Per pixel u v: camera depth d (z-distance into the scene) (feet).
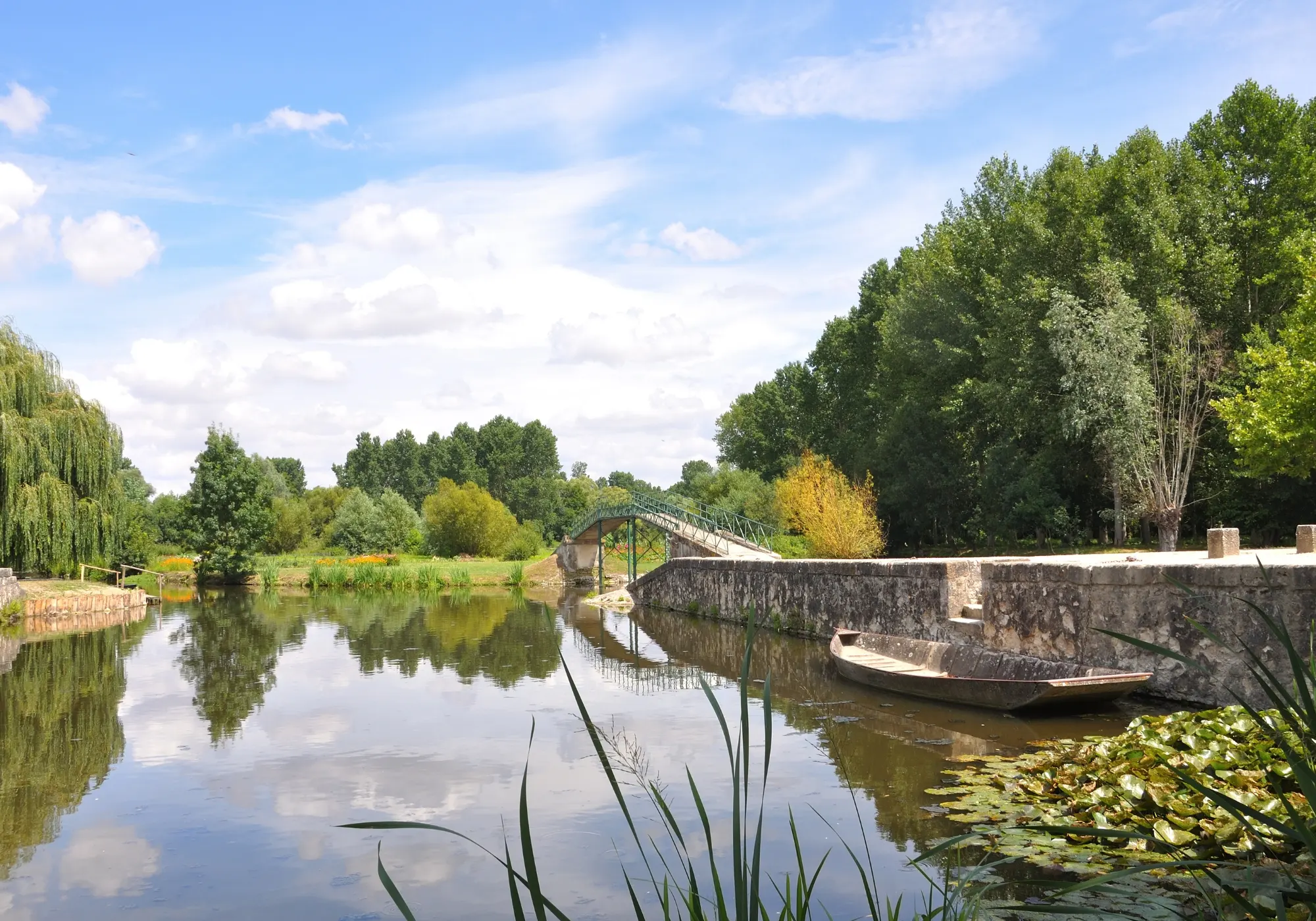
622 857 22.35
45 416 103.76
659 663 57.72
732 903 18.89
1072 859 18.98
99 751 36.24
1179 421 92.79
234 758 34.37
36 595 100.48
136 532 172.65
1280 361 78.69
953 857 19.94
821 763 29.94
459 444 382.83
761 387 221.05
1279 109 100.58
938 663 46.03
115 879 22.30
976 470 119.55
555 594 135.13
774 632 72.18
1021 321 102.53
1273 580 30.50
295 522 246.27
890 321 133.90
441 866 22.40
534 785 29.35
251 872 22.52
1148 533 105.19
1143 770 22.29
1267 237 98.84
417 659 60.80
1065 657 40.45
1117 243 100.42
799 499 126.93
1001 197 128.06
